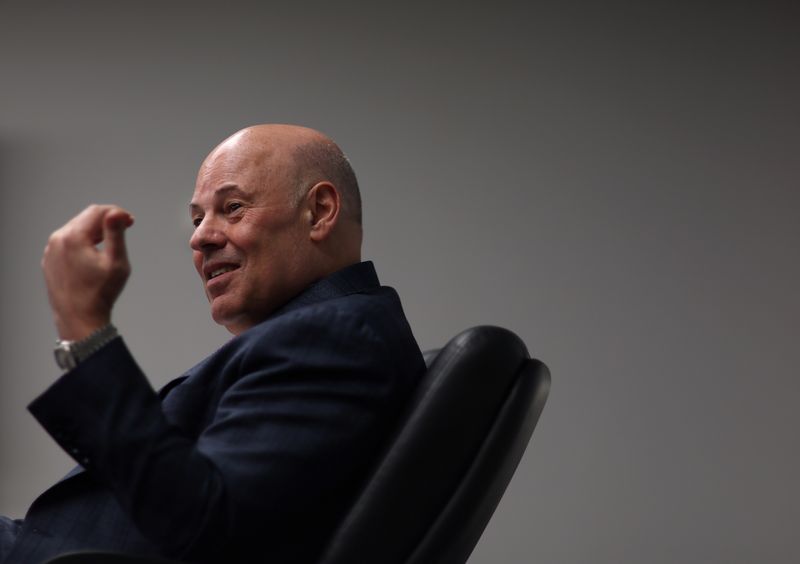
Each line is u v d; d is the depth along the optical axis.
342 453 2.28
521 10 9.29
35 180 9.34
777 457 8.67
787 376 8.77
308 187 2.77
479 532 2.38
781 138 9.05
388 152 9.20
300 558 2.28
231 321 2.76
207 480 2.08
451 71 9.27
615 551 8.58
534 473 8.71
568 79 9.19
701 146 9.06
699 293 8.89
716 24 9.19
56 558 1.90
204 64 9.45
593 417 8.77
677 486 8.65
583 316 8.89
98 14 9.54
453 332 8.93
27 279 9.20
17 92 9.46
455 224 9.06
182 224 9.23
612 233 8.99
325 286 2.71
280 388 2.30
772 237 8.95
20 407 9.00
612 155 9.09
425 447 2.31
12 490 8.88
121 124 9.40
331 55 9.37
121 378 2.12
